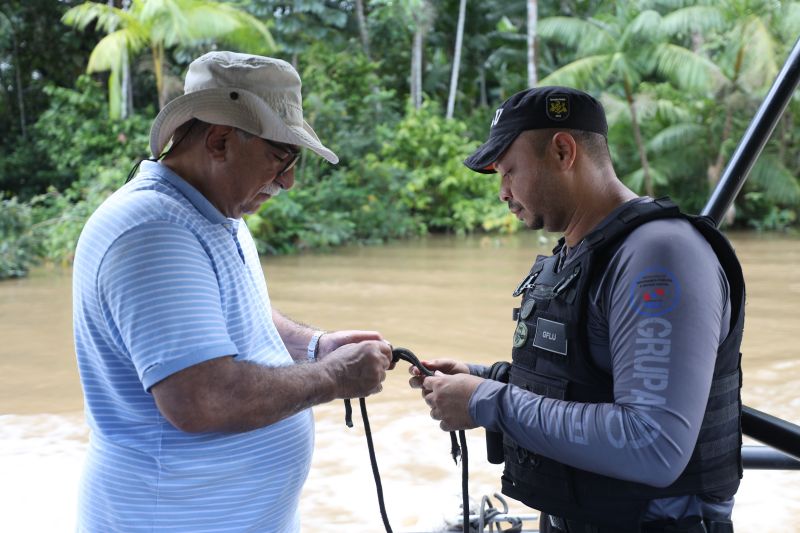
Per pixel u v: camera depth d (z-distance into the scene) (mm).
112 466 1794
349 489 3906
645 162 21828
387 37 29219
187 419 1643
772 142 22312
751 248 17766
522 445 1652
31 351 7891
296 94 1871
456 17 29656
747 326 8531
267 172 1838
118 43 19906
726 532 1645
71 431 5133
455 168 23094
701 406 1487
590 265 1618
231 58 1809
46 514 3656
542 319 1721
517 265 14914
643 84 22609
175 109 1781
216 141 1799
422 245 19797
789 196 21781
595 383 1630
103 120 22062
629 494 1623
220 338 1694
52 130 22391
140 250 1668
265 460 1874
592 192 1689
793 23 20125
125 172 18109
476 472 4109
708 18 20453
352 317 9469
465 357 7309
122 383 1753
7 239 14398
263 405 1729
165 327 1637
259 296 1985
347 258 16812
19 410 5691
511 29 29766
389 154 23375
